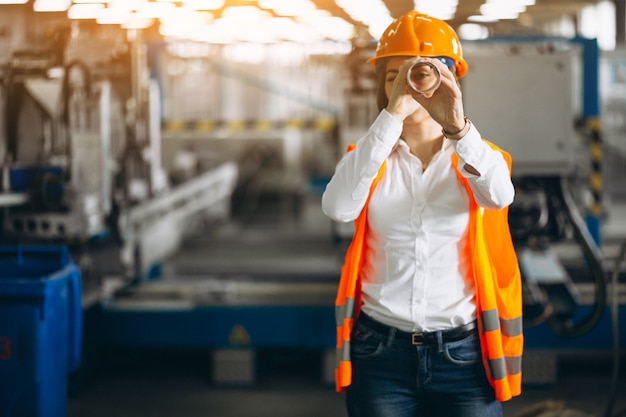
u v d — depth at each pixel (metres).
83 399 4.75
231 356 4.91
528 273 4.74
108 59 4.90
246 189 12.57
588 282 5.05
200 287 5.22
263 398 4.72
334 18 4.96
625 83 8.64
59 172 4.56
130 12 4.68
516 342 2.26
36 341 3.18
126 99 5.31
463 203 2.18
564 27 6.36
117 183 5.27
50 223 4.51
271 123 9.51
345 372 2.24
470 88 4.61
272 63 11.21
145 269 5.92
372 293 2.22
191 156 10.94
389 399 2.20
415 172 2.20
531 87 4.59
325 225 11.49
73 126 4.62
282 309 4.82
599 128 4.96
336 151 9.91
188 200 9.08
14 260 3.58
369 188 2.15
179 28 5.29
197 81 10.40
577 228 4.29
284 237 10.10
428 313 2.15
